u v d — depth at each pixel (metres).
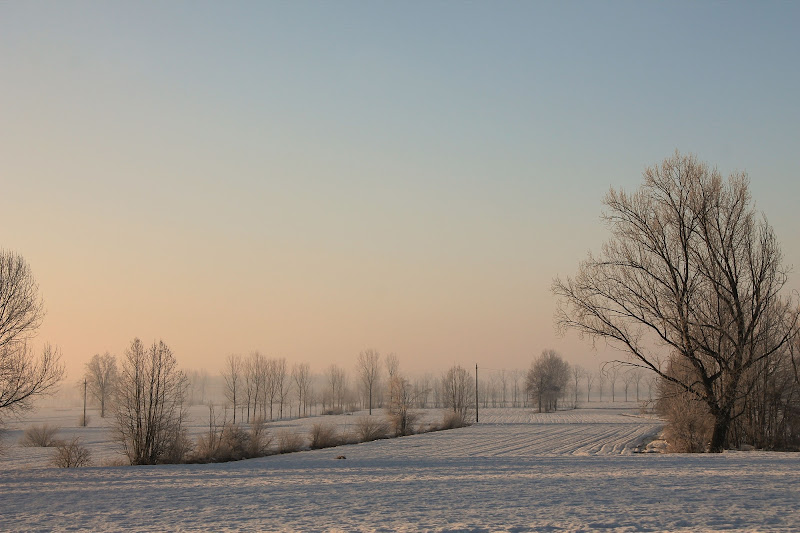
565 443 65.44
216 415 137.62
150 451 45.25
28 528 17.45
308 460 44.34
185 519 18.30
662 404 46.09
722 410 39.53
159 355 46.38
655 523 15.35
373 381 167.50
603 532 14.48
